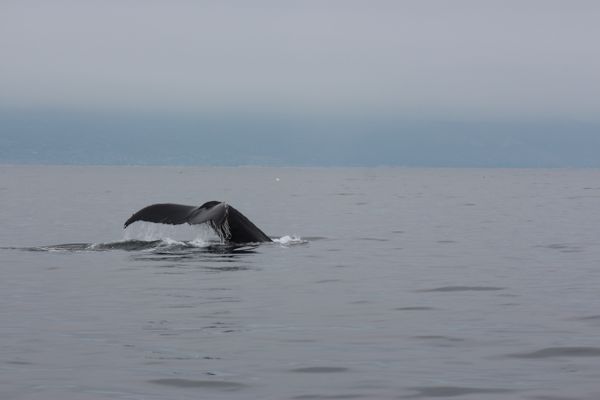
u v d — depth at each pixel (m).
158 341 37.53
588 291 52.38
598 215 135.12
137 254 69.44
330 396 29.16
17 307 46.31
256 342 37.41
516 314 44.34
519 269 64.00
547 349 35.84
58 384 30.38
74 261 65.44
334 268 63.59
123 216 128.38
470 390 29.67
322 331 39.88
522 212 144.50
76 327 40.66
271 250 73.12
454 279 58.25
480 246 83.00
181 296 49.88
